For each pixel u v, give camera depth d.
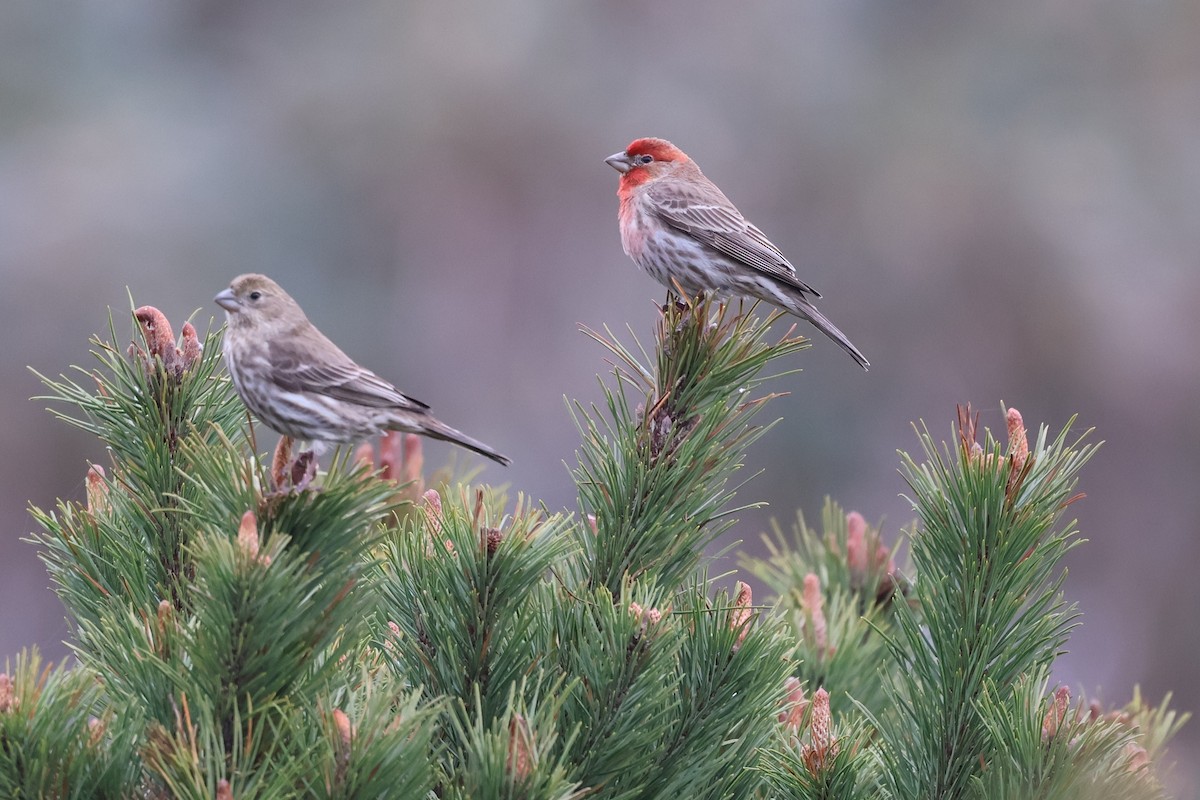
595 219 21.64
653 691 3.52
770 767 3.69
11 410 17.92
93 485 4.04
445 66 21.59
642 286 21.17
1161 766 3.89
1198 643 21.02
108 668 3.37
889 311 21.52
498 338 21.17
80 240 18.72
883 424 20.69
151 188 19.73
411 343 20.98
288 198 20.88
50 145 19.91
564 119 21.61
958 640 3.71
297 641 3.23
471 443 4.89
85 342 18.42
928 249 21.52
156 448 3.93
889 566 4.88
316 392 4.93
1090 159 22.48
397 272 21.30
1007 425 3.80
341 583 3.29
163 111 20.95
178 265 19.36
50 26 21.17
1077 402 21.41
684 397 4.18
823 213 22.08
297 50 22.22
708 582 3.93
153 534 3.91
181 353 4.06
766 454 19.72
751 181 22.03
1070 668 20.84
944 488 3.81
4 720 3.07
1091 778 3.48
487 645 3.60
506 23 22.31
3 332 18.14
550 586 3.72
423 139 21.34
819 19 23.53
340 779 3.00
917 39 23.81
